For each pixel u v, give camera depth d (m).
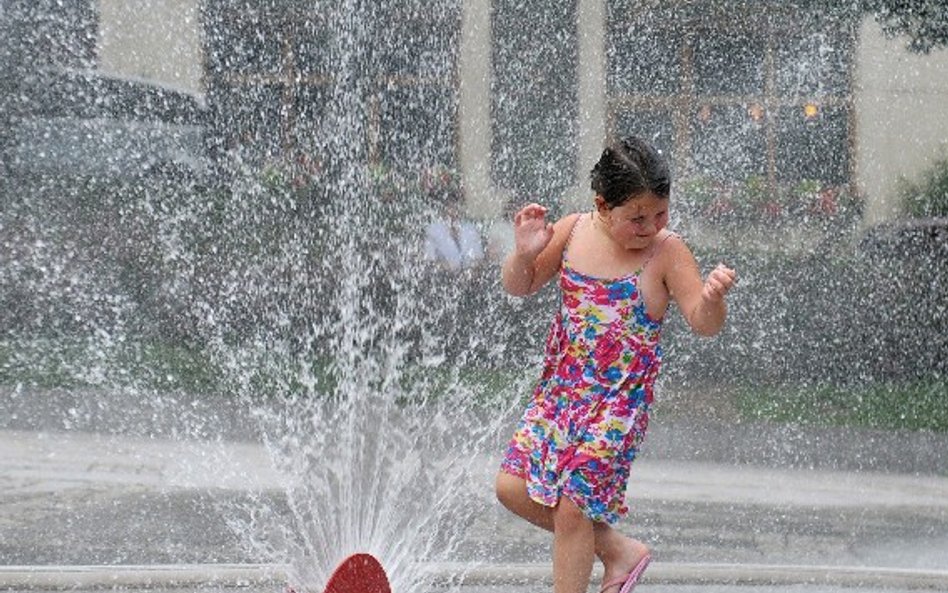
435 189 23.58
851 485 18.58
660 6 25.09
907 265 24.73
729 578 13.20
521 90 24.70
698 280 10.12
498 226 23.58
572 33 25.09
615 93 25.36
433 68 24.14
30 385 20.56
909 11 26.02
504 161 24.41
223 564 13.14
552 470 10.09
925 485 18.66
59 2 23.00
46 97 22.94
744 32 25.83
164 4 23.28
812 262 24.58
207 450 17.83
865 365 23.23
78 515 15.09
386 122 23.70
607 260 10.23
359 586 9.56
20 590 12.44
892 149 26.09
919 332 24.09
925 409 22.61
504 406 19.94
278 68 23.52
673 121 25.42
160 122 23.09
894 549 15.20
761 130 25.83
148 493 16.06
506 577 12.90
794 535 15.73
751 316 23.97
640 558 10.48
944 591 13.10
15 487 16.27
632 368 10.16
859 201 25.58
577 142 25.03
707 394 22.86
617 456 10.05
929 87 25.91
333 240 22.50
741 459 19.75
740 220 25.06
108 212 22.55
